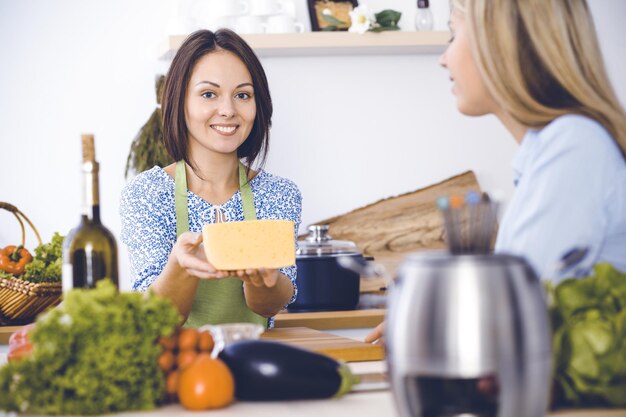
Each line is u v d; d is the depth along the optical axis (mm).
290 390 1377
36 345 1352
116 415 1307
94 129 3854
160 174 2789
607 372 1249
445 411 1150
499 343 1086
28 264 3227
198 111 2713
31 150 3818
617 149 1529
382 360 1980
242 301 2672
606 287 1288
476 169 4047
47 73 3828
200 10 3885
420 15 3773
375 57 3973
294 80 3922
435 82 4012
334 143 3953
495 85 1569
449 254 1159
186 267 2227
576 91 1546
